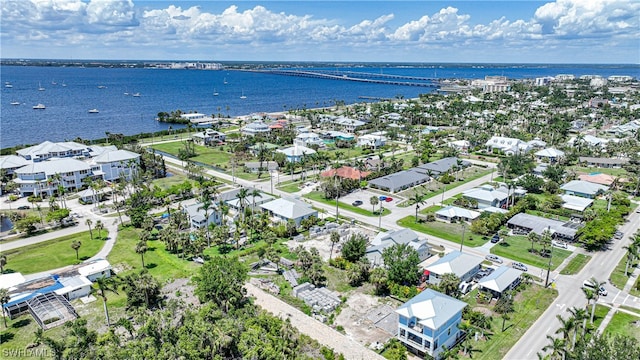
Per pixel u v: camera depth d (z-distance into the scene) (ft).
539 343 299.99
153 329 280.92
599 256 431.84
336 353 287.07
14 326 318.65
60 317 321.52
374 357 284.00
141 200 560.20
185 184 610.65
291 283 377.30
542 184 631.15
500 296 352.28
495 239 462.60
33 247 446.19
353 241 419.54
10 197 574.15
